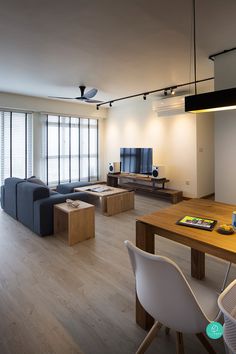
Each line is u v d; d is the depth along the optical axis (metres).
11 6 2.10
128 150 6.60
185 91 5.26
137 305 1.71
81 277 2.35
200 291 1.40
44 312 1.86
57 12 2.20
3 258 2.74
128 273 2.42
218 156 3.29
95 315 1.83
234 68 3.03
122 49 3.02
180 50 3.05
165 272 1.06
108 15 2.26
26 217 3.68
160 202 5.42
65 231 3.54
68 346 1.54
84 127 7.07
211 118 5.72
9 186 4.24
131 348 1.53
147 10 2.17
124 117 6.91
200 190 5.52
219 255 1.28
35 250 2.94
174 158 5.75
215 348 1.52
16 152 5.77
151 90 5.12
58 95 5.66
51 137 6.36
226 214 1.81
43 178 6.27
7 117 5.58
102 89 5.02
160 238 3.33
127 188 6.51
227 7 2.13
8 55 3.21
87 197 4.05
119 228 3.71
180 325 1.14
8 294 2.08
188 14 2.24
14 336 1.62
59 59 3.35
